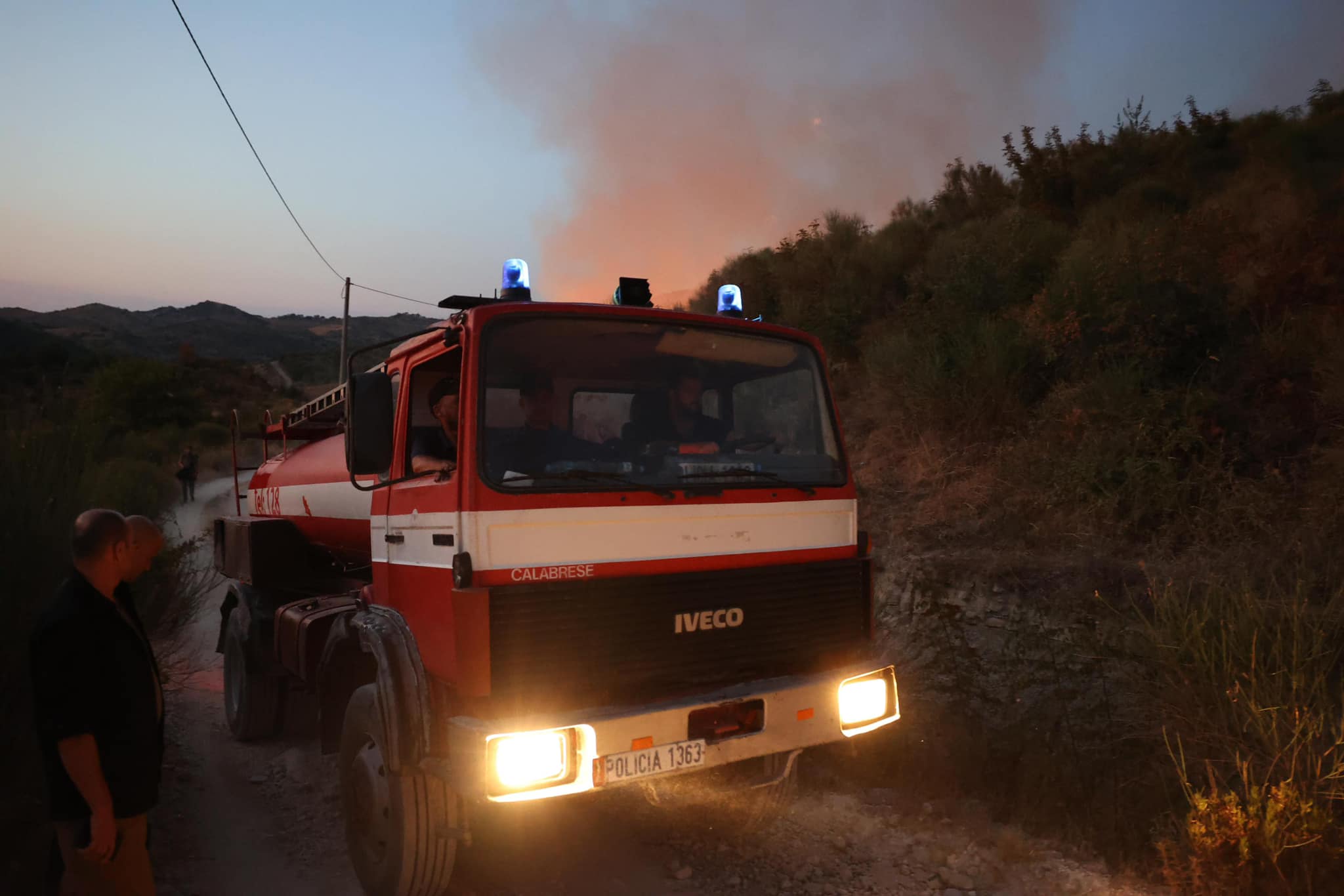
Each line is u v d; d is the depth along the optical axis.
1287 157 11.44
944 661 5.48
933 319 10.15
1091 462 6.62
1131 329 7.61
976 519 7.00
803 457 4.06
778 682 3.57
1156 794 3.90
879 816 4.43
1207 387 6.99
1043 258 10.36
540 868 3.99
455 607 3.11
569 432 3.55
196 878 3.91
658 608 3.42
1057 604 5.36
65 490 4.91
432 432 3.99
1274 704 3.68
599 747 3.09
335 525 5.48
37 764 4.08
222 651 6.68
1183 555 5.61
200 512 17.17
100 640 2.68
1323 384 6.55
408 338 3.94
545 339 3.54
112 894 2.73
